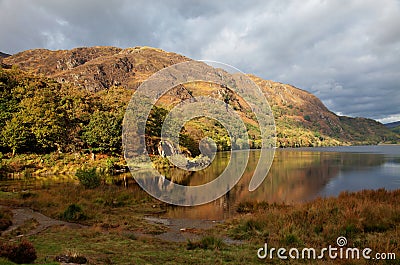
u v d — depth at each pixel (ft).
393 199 42.47
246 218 35.27
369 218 30.83
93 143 112.47
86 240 25.94
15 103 120.06
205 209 44.16
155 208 44.45
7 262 15.03
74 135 117.29
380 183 79.51
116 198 49.03
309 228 29.73
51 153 108.27
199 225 35.65
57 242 24.62
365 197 42.78
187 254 23.15
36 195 48.52
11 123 102.83
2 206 40.40
